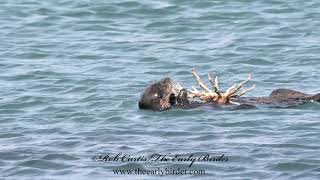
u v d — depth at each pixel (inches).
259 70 2406.5
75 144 1718.8
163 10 3090.6
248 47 2650.1
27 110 2028.8
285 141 1684.3
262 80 2297.0
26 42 2775.6
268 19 2950.3
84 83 2293.3
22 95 2170.3
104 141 1731.1
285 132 1745.8
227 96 1957.4
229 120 1839.3
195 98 2030.0
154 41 2768.2
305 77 2308.1
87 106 2037.4
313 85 2224.4
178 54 2600.9
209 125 1811.0
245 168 1544.0
